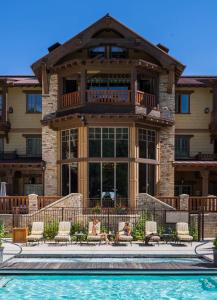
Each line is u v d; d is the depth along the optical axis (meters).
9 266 15.61
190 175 34.41
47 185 28.66
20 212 23.92
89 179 26.41
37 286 13.80
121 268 15.18
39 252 18.28
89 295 12.88
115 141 26.59
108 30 28.78
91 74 27.78
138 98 27.12
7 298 12.58
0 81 34.00
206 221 23.84
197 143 35.06
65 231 21.81
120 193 26.31
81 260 17.23
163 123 28.14
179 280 14.58
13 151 34.19
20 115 34.97
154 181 28.17
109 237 22.25
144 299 12.51
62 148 28.33
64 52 28.44
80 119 26.28
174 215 23.47
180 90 35.09
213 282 14.31
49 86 28.92
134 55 28.64
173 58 28.50
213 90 34.41
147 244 20.92
